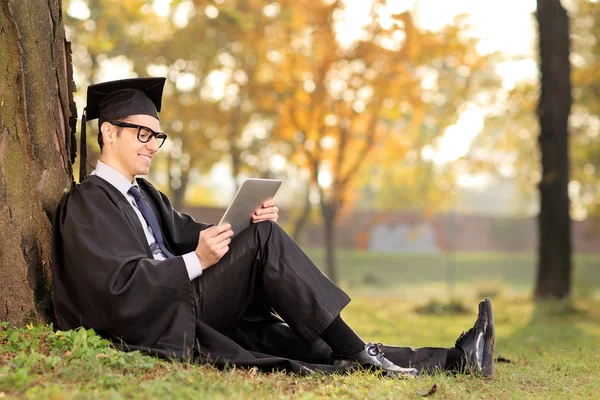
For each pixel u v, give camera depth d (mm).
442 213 40688
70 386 3033
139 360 3363
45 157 4086
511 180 26172
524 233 41500
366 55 17625
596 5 19531
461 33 17484
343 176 19859
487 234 41312
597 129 24141
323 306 3723
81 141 4195
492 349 3920
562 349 6227
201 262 3689
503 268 37344
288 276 3742
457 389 3475
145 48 18891
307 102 18344
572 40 20703
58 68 4230
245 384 3277
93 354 3367
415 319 11688
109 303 3533
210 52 18844
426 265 36656
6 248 3934
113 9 17125
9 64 3971
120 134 3965
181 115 19609
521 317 11664
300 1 17328
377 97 17953
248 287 3848
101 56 18141
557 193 14688
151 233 4047
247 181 3795
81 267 3598
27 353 3467
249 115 19953
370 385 3449
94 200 3750
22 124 3996
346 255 37250
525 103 18016
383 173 33969
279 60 18406
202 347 3668
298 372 3676
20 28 4016
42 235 4031
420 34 17578
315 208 31781
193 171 21750
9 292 3934
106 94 4027
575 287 16797
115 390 3045
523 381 3930
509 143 25281
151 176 23594
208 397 2998
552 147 14688
